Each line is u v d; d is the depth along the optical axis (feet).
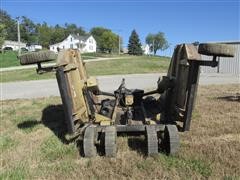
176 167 10.69
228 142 13.17
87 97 14.92
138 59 116.78
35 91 37.68
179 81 14.74
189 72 13.19
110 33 248.93
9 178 10.33
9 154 12.67
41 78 57.72
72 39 268.41
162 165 10.86
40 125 17.71
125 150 12.45
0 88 43.42
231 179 9.73
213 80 46.57
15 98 31.45
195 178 9.88
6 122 19.08
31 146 13.66
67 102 12.83
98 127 12.64
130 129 12.89
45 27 307.78
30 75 64.03
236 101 23.62
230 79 48.37
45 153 12.57
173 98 14.93
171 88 14.92
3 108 24.68
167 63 92.84
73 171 10.73
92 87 15.03
